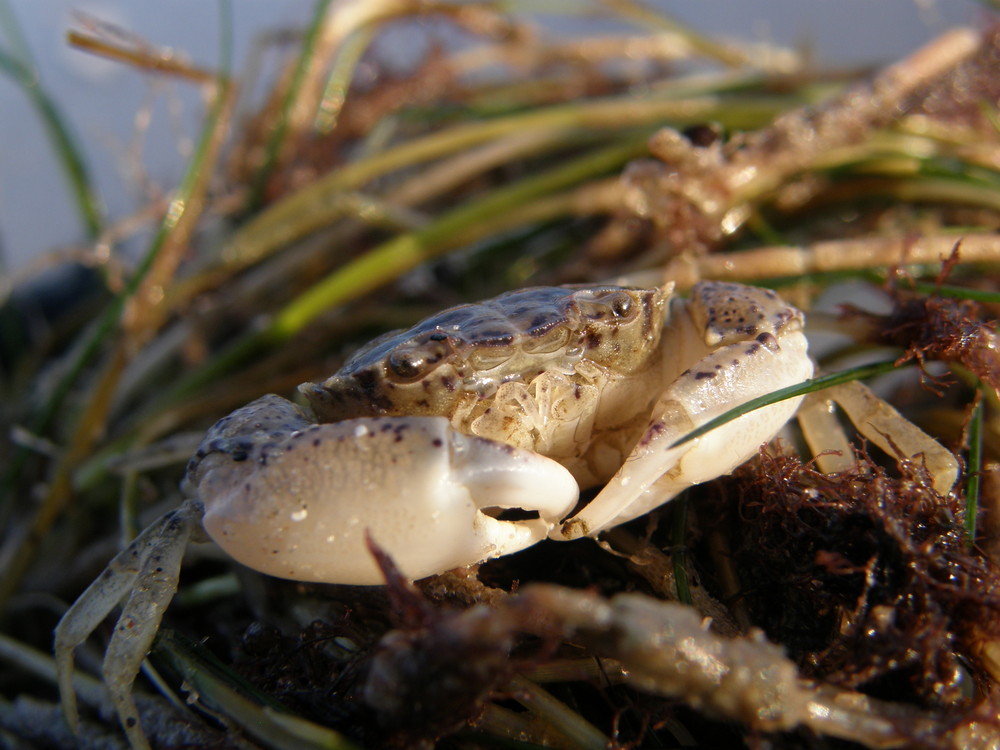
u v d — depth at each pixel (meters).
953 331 0.05
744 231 0.07
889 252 0.06
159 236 0.07
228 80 0.07
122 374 0.07
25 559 0.06
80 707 0.05
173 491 0.06
